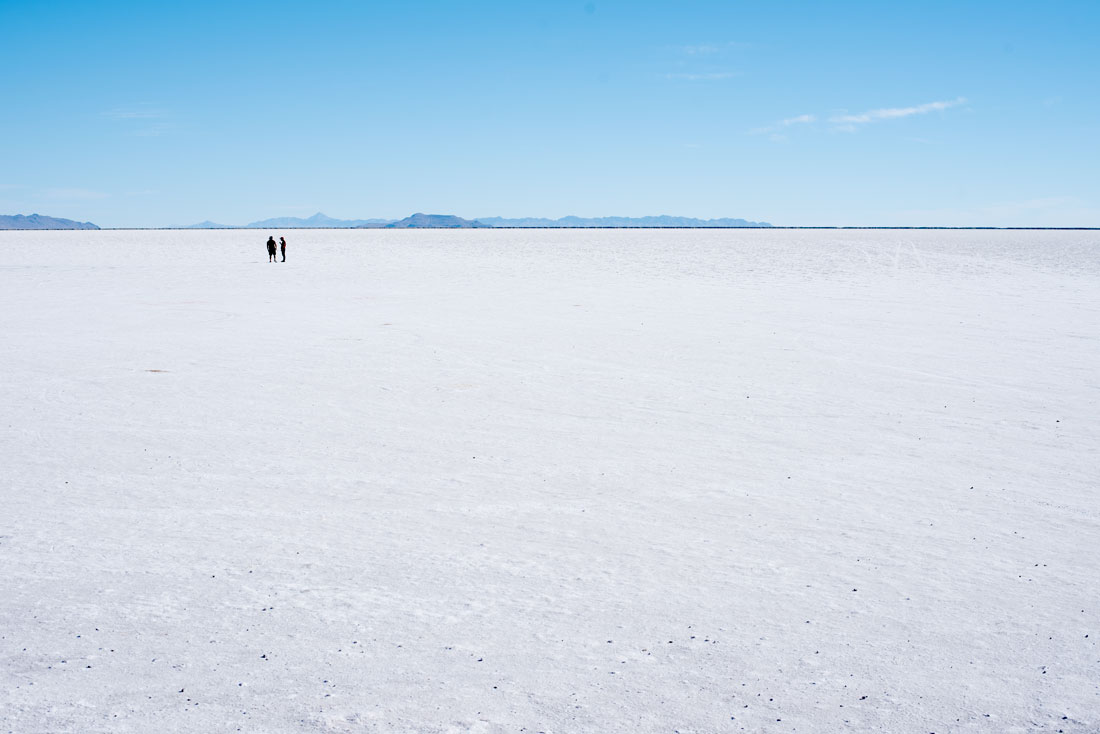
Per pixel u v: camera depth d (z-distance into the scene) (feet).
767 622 13.84
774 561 16.48
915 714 11.14
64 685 11.57
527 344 45.57
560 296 74.64
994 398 32.37
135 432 26.16
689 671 12.17
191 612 13.92
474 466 22.89
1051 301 71.87
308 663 12.25
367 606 14.23
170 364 38.52
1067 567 16.33
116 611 13.93
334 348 43.75
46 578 15.25
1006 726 10.89
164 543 17.06
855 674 12.19
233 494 20.27
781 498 20.44
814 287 86.48
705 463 23.40
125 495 20.10
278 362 39.32
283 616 13.80
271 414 28.86
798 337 48.96
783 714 11.08
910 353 43.29
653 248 202.90
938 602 14.69
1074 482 21.88
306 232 446.19
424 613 13.98
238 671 12.00
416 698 11.32
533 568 15.99
